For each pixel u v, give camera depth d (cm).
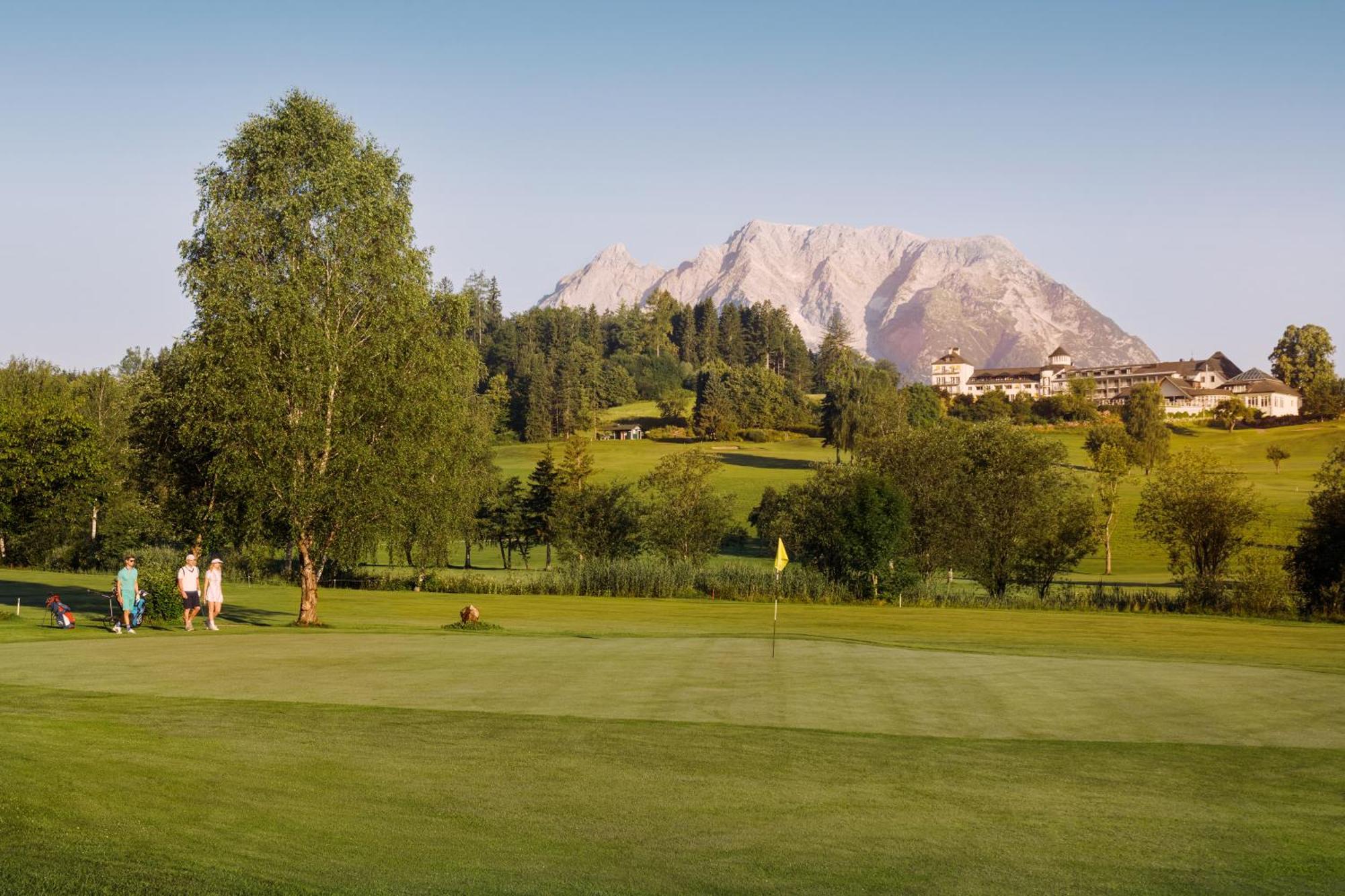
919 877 926
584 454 11556
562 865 920
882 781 1267
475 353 4281
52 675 1927
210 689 1784
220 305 3594
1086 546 6525
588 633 3219
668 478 7962
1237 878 952
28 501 6494
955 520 6706
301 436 3444
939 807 1161
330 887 825
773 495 9831
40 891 775
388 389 3672
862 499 6038
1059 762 1388
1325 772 1362
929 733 1561
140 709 1547
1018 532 6594
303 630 3139
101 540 7312
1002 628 4044
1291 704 1858
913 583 6028
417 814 1060
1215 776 1334
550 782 1209
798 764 1334
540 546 12456
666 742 1436
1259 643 3500
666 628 3584
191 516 4262
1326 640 3659
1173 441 18400
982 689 1989
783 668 2248
